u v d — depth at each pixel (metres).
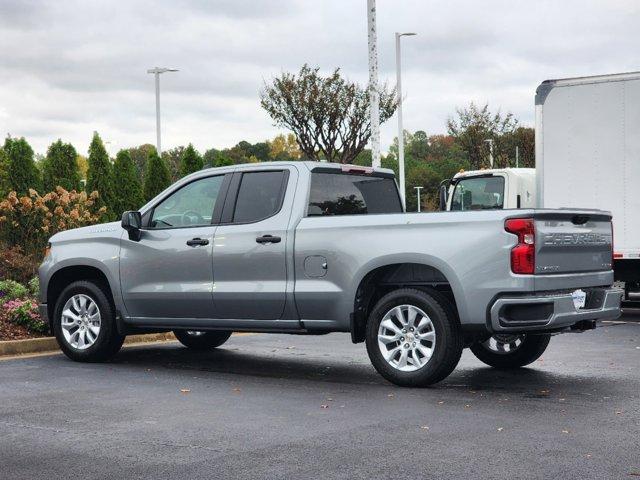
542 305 7.94
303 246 8.95
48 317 10.73
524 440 6.20
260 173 9.51
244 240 9.32
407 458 5.74
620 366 9.77
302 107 28.94
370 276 8.72
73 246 10.55
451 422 6.83
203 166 31.34
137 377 9.26
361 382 8.88
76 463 5.72
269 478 5.32
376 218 8.60
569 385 8.52
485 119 52.22
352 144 29.81
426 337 8.35
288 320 9.09
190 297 9.62
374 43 20.19
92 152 29.12
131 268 10.05
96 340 10.27
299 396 8.08
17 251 17.97
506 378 8.98
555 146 15.50
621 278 15.48
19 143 26.12
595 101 15.16
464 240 8.10
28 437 6.44
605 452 5.85
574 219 8.45
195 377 9.26
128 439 6.36
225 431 6.59
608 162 15.09
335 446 6.09
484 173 17.62
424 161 105.06
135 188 30.47
